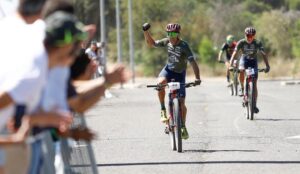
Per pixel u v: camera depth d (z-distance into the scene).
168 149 23.53
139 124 32.16
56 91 10.31
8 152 9.58
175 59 23.89
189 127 30.41
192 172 19.12
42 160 9.93
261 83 70.62
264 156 21.73
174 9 101.88
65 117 9.61
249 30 34.12
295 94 52.75
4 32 9.87
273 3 127.69
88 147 12.48
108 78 11.15
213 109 39.91
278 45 95.12
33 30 9.91
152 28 98.75
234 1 112.38
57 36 9.34
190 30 100.88
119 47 71.19
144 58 95.50
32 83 9.34
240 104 43.16
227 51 50.44
